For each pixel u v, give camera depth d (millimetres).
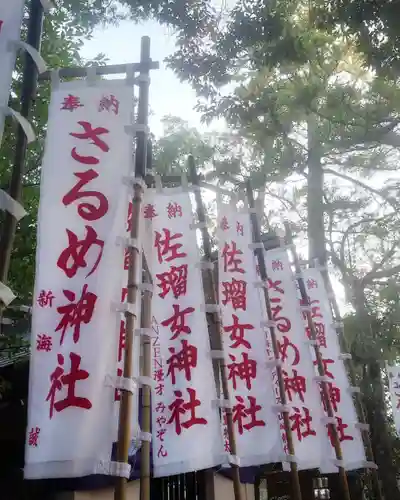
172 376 7062
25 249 9188
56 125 5504
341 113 12164
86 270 4988
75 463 4363
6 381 8094
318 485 14617
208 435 6805
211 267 7629
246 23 10992
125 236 5180
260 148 16688
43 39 9516
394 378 18750
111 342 4820
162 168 16359
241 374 8258
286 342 9914
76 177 5309
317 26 9898
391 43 9297
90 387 4629
